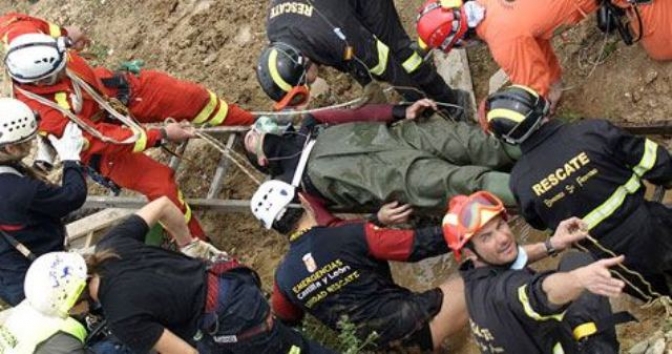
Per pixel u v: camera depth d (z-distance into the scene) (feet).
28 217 16.21
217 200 19.62
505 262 12.41
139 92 18.78
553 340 11.64
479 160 16.35
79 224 20.10
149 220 15.67
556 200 13.55
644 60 17.04
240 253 19.95
